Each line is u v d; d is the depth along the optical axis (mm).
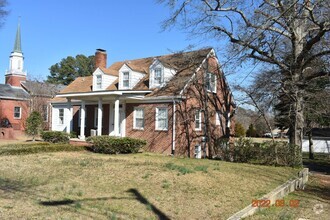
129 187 9539
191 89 22156
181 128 21141
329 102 18844
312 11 13875
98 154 18062
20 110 39969
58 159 14977
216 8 16812
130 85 24000
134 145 19203
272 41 15859
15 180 10219
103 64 30219
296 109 17391
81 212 7004
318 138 38906
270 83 18047
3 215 6527
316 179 15305
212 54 23453
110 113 25094
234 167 14422
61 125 29516
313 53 17969
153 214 7176
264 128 51094
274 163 16906
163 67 22375
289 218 7660
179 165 13609
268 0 12992
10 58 52219
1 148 17344
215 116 24594
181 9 16984
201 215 7273
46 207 7254
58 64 72312
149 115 22109
